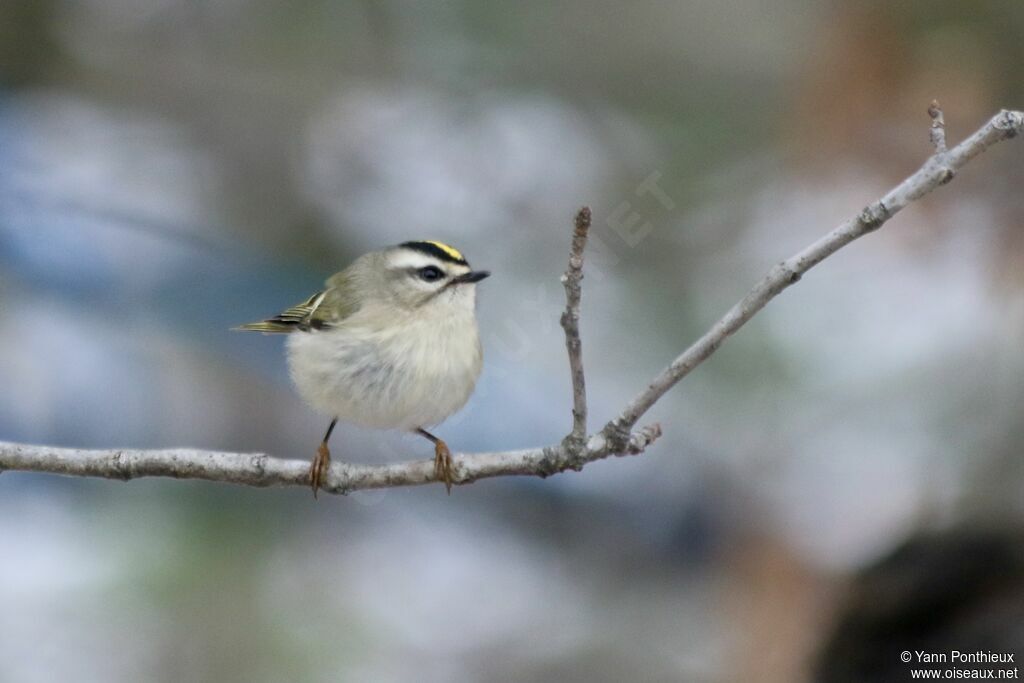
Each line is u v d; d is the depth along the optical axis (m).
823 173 12.66
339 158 14.74
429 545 13.66
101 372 13.52
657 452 12.59
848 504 11.04
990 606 9.44
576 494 13.37
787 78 13.12
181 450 7.24
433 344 8.53
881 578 9.86
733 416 12.12
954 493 10.06
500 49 14.07
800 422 11.89
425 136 14.27
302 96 14.96
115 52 15.37
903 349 11.92
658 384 6.52
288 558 12.27
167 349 13.89
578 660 12.17
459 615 12.68
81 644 11.19
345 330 8.61
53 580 11.69
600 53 13.74
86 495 12.48
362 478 7.22
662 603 12.84
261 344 14.23
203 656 11.39
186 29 15.30
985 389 11.19
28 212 14.53
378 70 14.68
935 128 6.11
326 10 14.64
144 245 14.59
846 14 12.54
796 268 6.23
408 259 8.66
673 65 13.58
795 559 10.84
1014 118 5.93
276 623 11.78
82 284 14.05
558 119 13.91
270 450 13.88
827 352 12.07
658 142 13.23
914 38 12.33
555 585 13.22
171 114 15.51
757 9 13.32
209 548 11.89
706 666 11.85
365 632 12.10
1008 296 11.97
